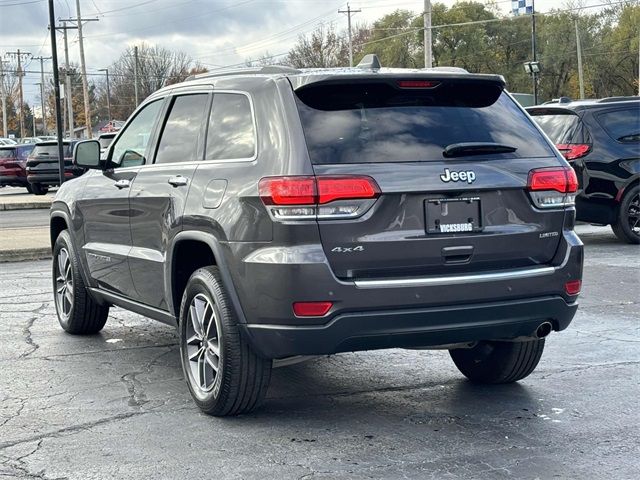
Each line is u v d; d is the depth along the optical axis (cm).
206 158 550
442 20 7750
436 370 639
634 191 1259
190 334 547
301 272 457
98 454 466
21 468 446
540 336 525
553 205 514
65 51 6700
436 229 480
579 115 1261
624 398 559
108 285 689
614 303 873
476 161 495
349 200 464
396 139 488
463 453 461
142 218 611
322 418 525
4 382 616
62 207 761
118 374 636
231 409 516
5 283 1073
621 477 425
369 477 428
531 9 6091
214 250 508
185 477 431
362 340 471
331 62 9306
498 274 491
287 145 476
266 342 478
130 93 11131
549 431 495
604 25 7919
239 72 561
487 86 527
